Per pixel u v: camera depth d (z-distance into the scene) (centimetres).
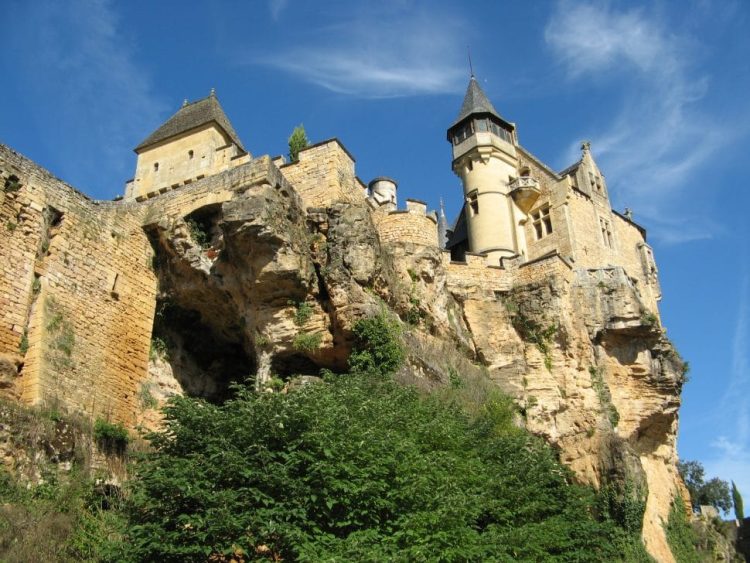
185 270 2395
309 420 1577
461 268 3238
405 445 1642
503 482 1967
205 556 1401
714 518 4203
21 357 1900
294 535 1351
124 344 2227
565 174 3941
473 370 2844
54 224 2125
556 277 3167
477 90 4203
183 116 3797
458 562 1493
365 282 2316
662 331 3284
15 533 1505
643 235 4184
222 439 1527
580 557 1995
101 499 1753
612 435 2867
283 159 2873
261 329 2292
